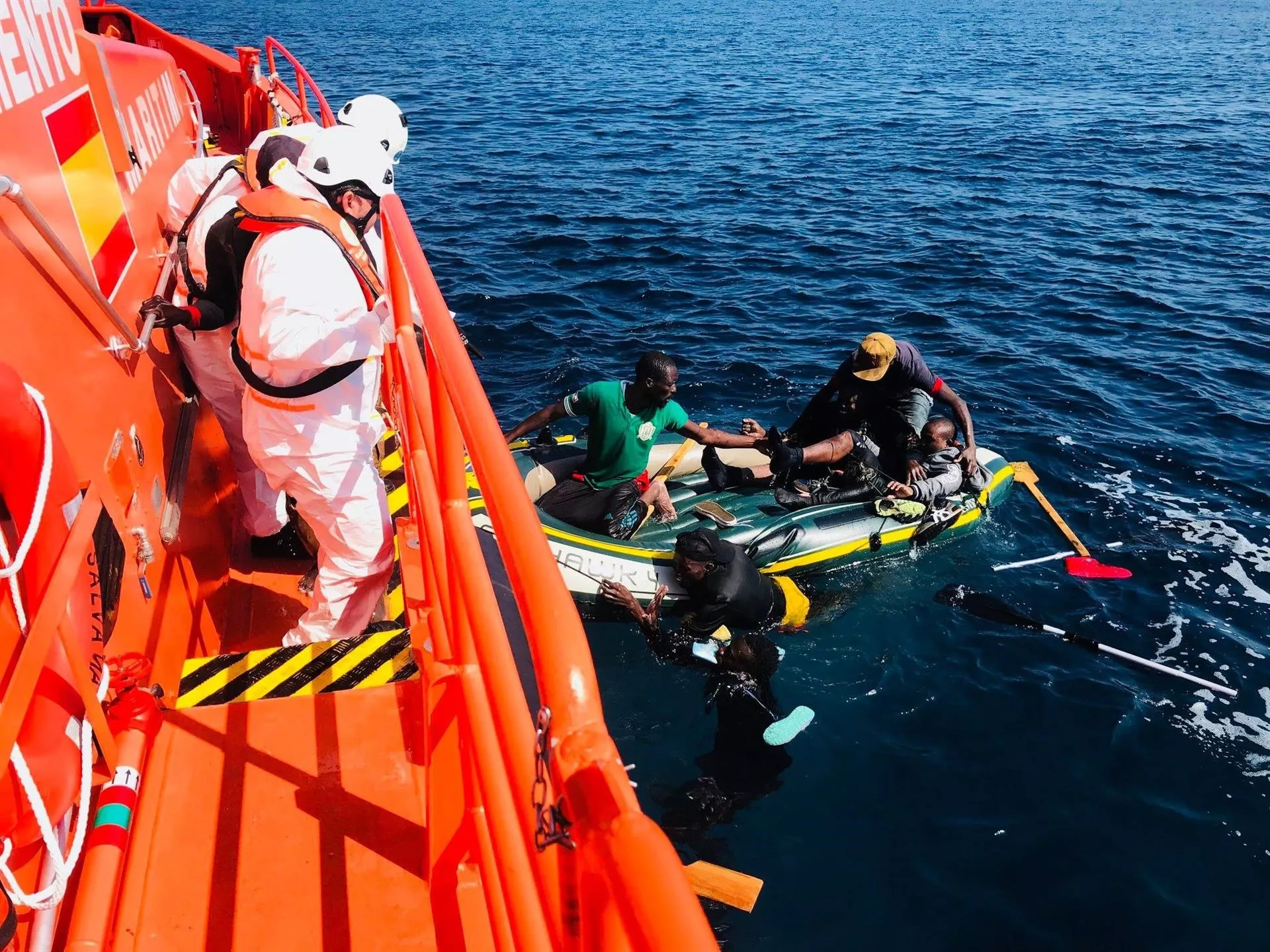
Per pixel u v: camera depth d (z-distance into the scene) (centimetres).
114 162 258
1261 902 450
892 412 732
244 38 4141
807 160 1972
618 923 73
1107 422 899
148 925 170
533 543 95
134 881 176
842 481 727
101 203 240
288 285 226
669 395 632
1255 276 1310
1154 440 866
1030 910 445
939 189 1758
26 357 175
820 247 1398
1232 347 1073
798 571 673
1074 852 473
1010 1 8462
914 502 700
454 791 174
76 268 198
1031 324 1132
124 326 232
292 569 319
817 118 2464
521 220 1491
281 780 197
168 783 194
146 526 229
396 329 202
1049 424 890
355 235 239
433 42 4209
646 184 1750
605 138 2148
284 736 207
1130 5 8138
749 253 1362
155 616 228
